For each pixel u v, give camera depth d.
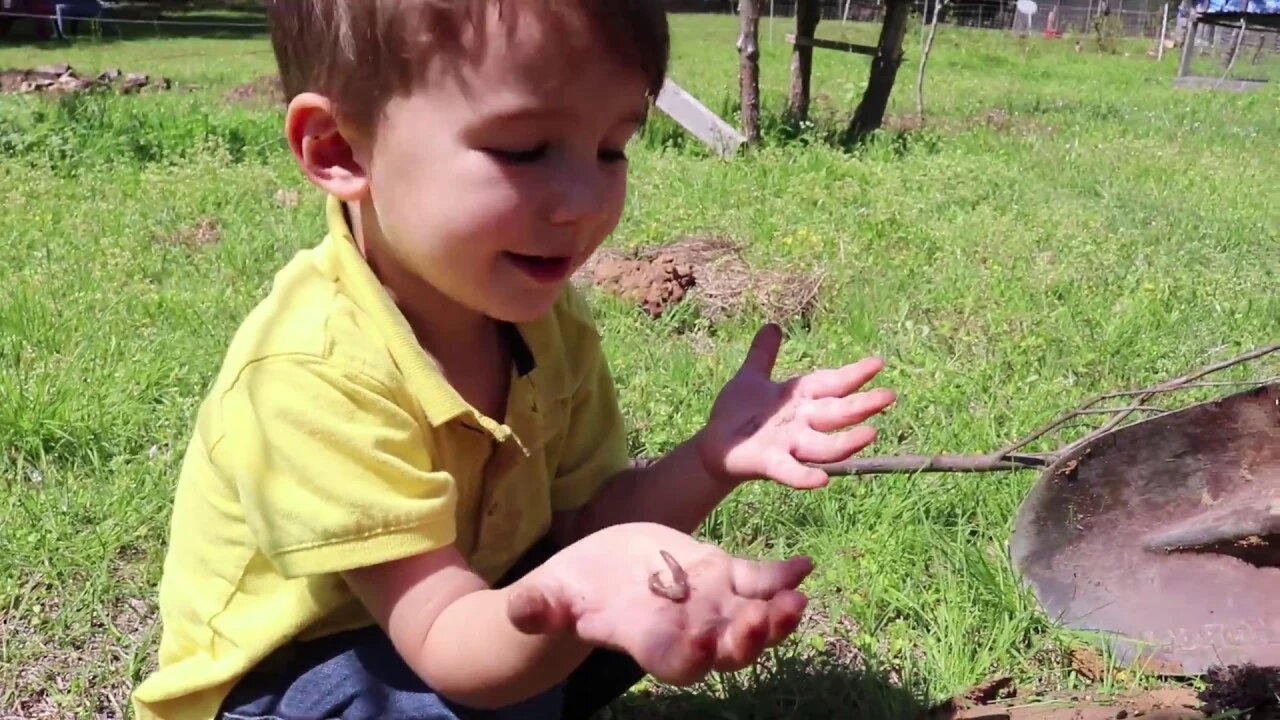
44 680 0.86
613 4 0.50
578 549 0.45
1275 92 5.93
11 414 1.20
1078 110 4.89
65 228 2.21
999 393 1.39
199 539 0.60
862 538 1.03
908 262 2.03
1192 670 0.86
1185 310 1.77
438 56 0.50
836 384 0.61
